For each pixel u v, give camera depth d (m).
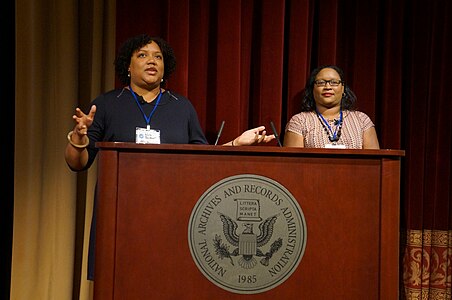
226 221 1.73
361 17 3.46
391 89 3.44
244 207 1.73
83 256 3.11
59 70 3.14
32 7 3.10
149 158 1.73
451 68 3.45
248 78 3.33
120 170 1.73
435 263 3.44
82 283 3.10
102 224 1.70
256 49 3.38
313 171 1.75
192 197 1.73
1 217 3.17
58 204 3.10
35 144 3.08
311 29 3.40
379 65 3.56
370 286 1.75
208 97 3.32
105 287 1.69
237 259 1.72
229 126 3.20
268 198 1.74
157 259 1.71
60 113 3.13
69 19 3.15
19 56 3.10
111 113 2.33
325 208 1.75
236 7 3.23
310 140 2.97
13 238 3.04
